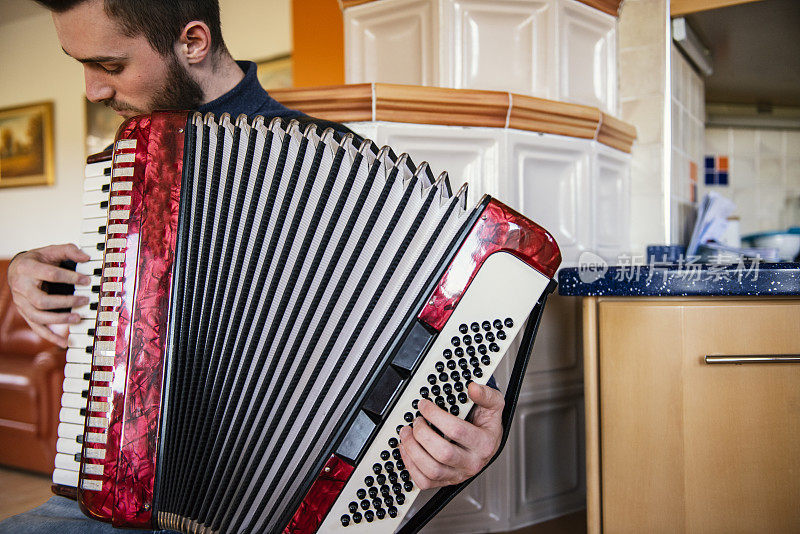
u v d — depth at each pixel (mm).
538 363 1464
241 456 751
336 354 746
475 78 1462
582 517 1512
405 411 703
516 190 1396
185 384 760
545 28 1467
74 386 808
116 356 760
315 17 2297
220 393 756
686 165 1660
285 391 753
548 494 1504
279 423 755
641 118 1593
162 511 757
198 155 780
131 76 908
